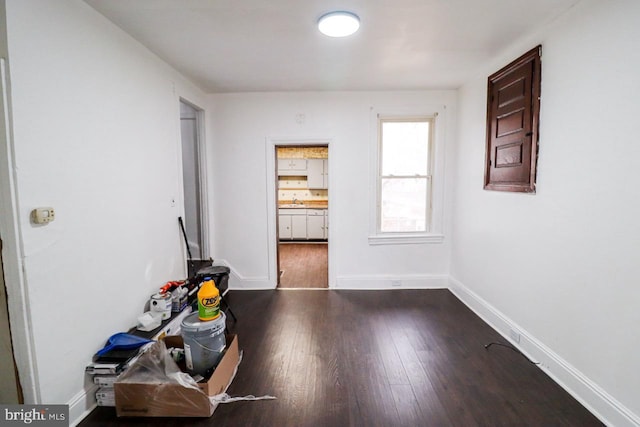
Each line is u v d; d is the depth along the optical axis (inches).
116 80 83.6
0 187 56.5
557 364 82.8
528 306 95.4
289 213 291.0
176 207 116.6
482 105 122.5
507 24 84.7
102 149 78.2
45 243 62.3
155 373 72.7
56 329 64.8
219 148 152.0
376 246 156.2
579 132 75.5
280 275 181.8
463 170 140.1
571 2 74.6
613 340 67.2
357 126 150.2
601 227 69.8
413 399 76.2
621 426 65.1
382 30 87.7
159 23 82.7
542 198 88.6
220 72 120.8
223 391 77.4
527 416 70.6
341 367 89.8
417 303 138.3
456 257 149.0
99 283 77.0
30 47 58.9
